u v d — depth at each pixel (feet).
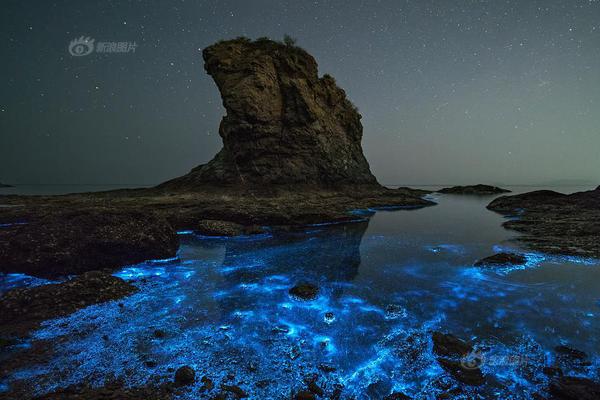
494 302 20.62
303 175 107.55
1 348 14.62
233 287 24.53
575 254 31.83
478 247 38.73
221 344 15.35
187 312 19.43
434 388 11.94
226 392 11.67
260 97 105.50
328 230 53.83
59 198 85.61
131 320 18.12
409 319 18.24
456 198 146.00
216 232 48.32
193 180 107.76
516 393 11.56
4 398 11.06
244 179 100.89
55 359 13.83
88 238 30.09
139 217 35.22
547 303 20.25
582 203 73.82
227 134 105.50
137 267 30.68
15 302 18.95
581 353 14.14
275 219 57.52
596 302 20.25
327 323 17.81
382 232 51.29
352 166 126.21
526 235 44.93
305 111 111.14
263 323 17.83
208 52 112.78
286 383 12.33
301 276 27.66
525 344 15.06
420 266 30.48
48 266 27.43
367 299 21.70
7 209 57.62
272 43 121.19
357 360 13.94
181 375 12.32
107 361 13.71
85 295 20.72
